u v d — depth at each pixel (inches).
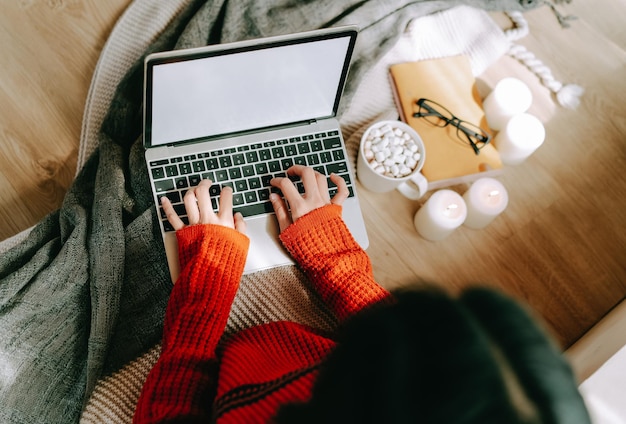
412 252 35.1
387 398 11.9
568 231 37.2
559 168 38.3
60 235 33.2
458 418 11.5
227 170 31.5
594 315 36.1
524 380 12.2
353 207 32.7
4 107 36.1
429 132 36.6
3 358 29.4
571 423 12.2
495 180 34.7
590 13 42.6
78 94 37.4
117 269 31.3
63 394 30.6
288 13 37.6
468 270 35.6
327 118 33.2
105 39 38.4
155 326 31.5
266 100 30.5
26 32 37.2
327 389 13.4
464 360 11.9
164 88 27.4
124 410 29.7
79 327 31.6
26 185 35.8
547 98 39.9
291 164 32.3
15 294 30.2
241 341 28.1
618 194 38.5
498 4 40.8
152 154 30.9
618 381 28.5
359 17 37.8
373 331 13.1
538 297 35.9
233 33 36.7
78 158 35.8
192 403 24.9
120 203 32.4
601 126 39.8
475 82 39.4
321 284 30.4
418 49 39.5
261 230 31.5
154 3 38.3
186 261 29.5
